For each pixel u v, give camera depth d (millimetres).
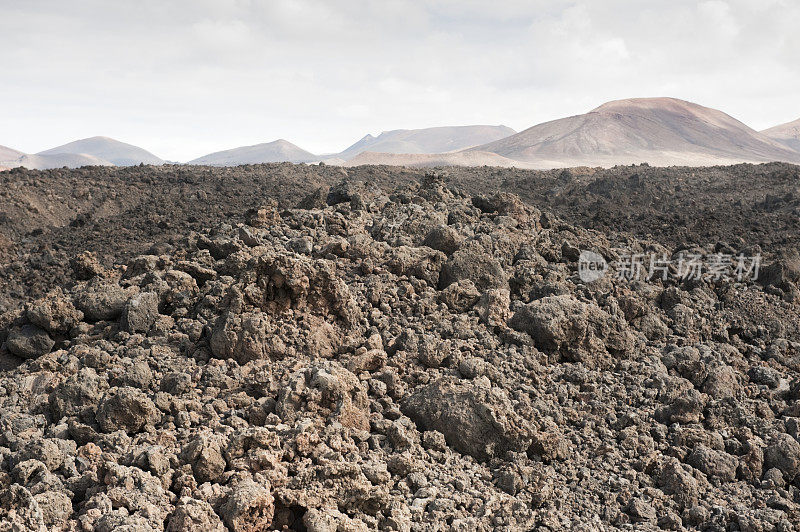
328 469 7227
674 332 13273
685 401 9961
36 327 11680
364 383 9414
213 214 36562
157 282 12094
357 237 14406
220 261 13383
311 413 8430
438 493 7711
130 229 34438
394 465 7945
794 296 15609
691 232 31609
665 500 8352
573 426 9719
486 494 7836
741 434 9742
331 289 10992
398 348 10664
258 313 10484
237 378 9469
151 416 8570
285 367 9617
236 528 6551
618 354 11695
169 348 10617
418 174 53906
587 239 17844
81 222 36062
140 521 6410
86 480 7262
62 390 9133
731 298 15039
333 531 6730
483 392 9016
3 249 31953
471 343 11000
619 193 42406
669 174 49406
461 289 12336
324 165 56281
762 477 9125
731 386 11219
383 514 7242
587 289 13570
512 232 16484
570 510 7969
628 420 9727
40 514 6527
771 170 48469
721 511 8133
